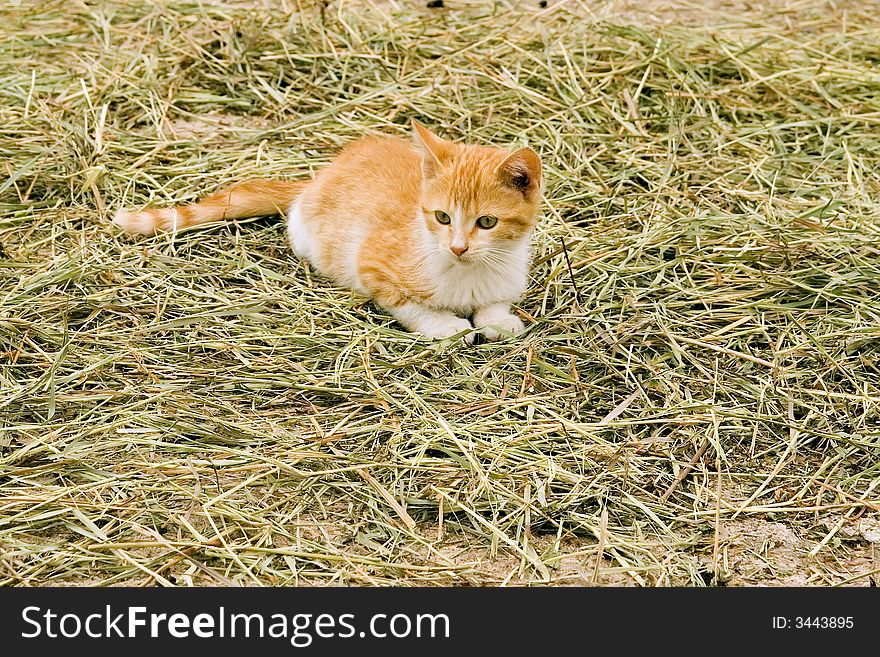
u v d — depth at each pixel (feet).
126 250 16.16
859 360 14.42
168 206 17.54
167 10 22.93
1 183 17.72
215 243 16.69
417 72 21.29
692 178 18.76
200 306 15.01
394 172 16.29
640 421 13.32
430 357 14.30
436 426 13.01
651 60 21.43
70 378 13.43
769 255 16.39
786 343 14.84
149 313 14.89
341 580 11.07
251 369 13.97
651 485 12.49
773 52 22.41
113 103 20.13
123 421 12.89
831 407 13.67
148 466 12.26
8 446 12.51
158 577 10.88
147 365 13.94
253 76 21.16
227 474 12.33
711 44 22.29
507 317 14.99
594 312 15.15
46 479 12.11
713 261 16.40
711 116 20.39
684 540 11.74
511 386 13.88
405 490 12.21
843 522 12.11
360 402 13.47
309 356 14.35
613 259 16.37
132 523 11.53
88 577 11.02
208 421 13.06
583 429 13.10
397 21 23.25
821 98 21.15
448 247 14.43
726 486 12.60
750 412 13.58
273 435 12.82
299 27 22.40
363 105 20.49
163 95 20.53
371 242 15.40
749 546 11.76
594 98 20.66
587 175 18.81
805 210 17.79
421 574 11.17
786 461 12.96
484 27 23.02
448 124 19.94
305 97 20.75
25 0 23.76
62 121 19.20
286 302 15.28
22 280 15.23
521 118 20.33
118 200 17.54
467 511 11.82
